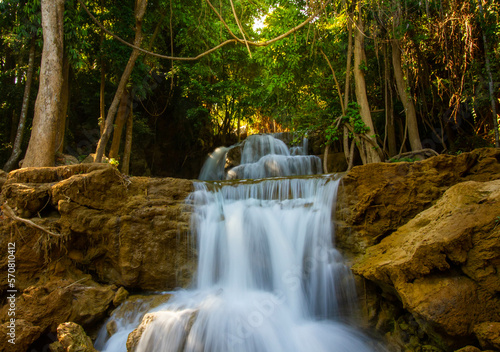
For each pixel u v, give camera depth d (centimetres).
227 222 728
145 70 1295
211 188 796
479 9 927
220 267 704
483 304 440
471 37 969
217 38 1612
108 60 1282
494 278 441
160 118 1923
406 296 472
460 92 1052
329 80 1411
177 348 493
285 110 1628
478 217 471
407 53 1164
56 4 846
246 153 1605
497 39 919
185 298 633
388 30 1072
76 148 1566
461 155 633
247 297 634
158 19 1381
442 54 1127
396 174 652
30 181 659
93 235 648
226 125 2161
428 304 449
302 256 675
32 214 638
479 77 985
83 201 644
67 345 502
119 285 662
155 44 1647
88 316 587
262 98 1720
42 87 811
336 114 1340
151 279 662
